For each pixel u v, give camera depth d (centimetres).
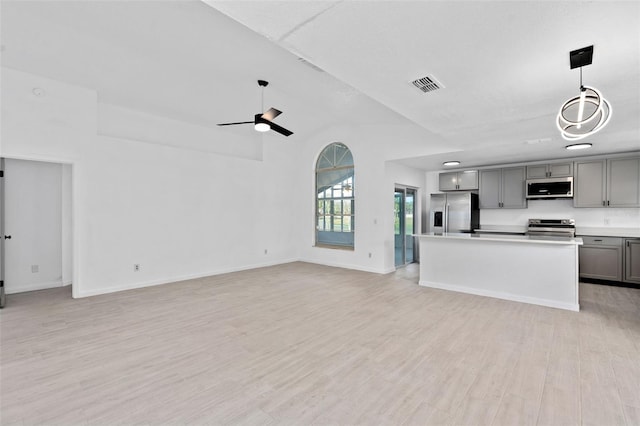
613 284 478
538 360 240
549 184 535
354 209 631
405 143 547
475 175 625
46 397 194
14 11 279
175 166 516
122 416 177
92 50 344
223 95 471
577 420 172
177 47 335
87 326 313
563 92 277
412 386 207
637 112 313
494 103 304
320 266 657
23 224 446
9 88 361
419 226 704
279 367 233
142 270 475
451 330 302
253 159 664
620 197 478
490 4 159
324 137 677
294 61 351
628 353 250
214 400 192
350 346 268
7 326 312
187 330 304
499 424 169
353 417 176
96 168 428
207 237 561
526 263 392
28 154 372
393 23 177
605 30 181
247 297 420
